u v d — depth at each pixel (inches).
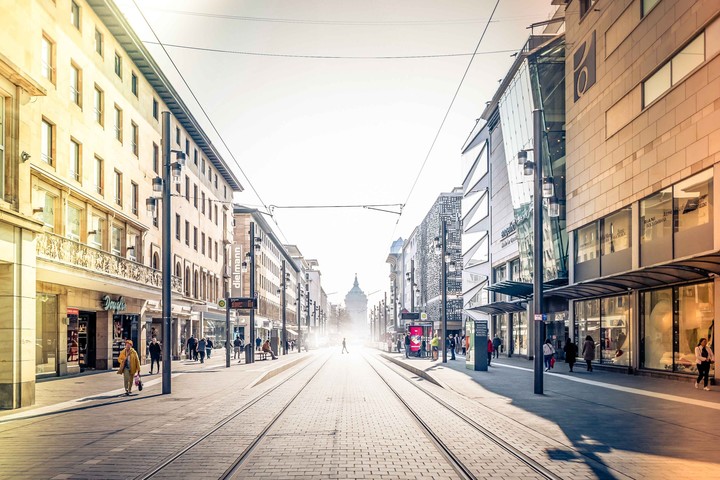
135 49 1334.9
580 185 1240.2
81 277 943.0
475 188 2340.1
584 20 1222.9
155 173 1539.1
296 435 436.8
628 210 1039.0
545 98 1418.6
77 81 1097.4
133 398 698.2
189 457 356.5
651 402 628.4
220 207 2345.0
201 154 2041.1
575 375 1021.2
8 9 616.4
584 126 1219.9
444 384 850.8
